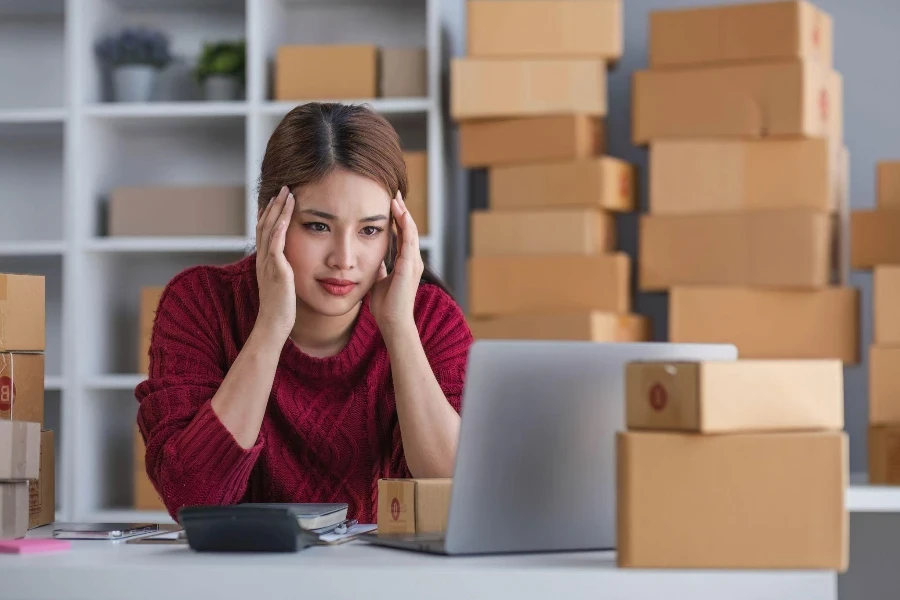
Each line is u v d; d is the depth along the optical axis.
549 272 3.12
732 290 3.02
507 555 1.16
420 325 1.76
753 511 1.04
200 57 3.45
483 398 1.15
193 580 1.03
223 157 3.63
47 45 3.63
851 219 2.99
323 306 1.56
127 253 3.54
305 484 1.70
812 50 3.04
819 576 1.02
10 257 3.59
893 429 2.83
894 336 2.86
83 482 3.27
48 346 3.61
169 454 1.47
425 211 3.26
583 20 3.16
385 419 1.72
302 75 3.33
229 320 1.71
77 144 3.33
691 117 3.05
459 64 3.18
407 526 1.27
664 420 1.06
